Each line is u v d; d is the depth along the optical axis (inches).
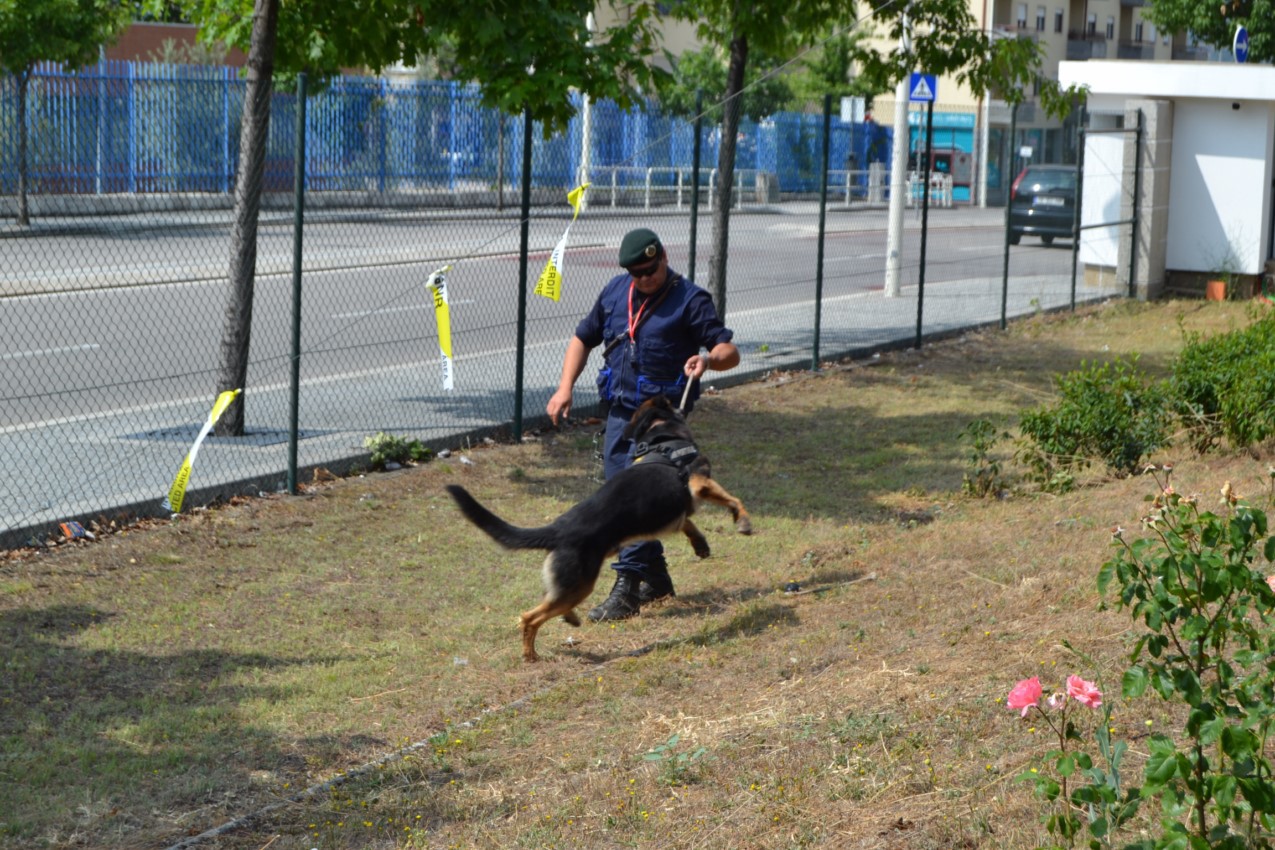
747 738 185.6
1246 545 131.2
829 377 501.4
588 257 660.1
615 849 155.8
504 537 221.9
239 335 354.0
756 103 1278.3
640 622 250.1
